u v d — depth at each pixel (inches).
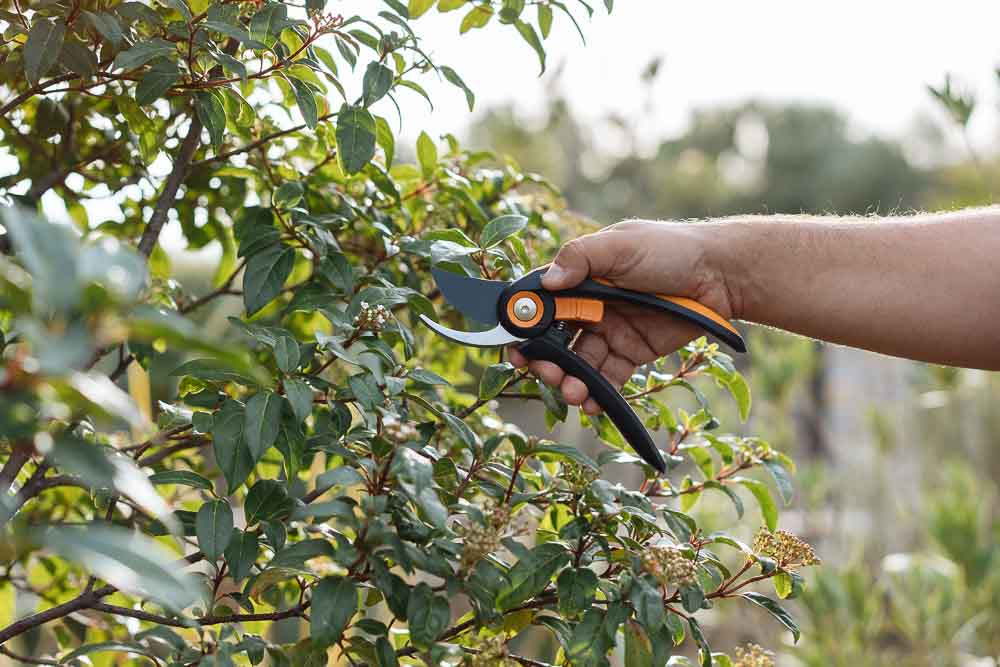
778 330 50.7
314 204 52.2
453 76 43.9
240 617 37.5
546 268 44.1
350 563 34.8
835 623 103.7
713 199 385.1
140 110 43.8
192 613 38.0
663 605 37.6
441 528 31.3
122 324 18.3
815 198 496.4
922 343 48.3
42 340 17.5
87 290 18.5
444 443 51.7
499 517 37.1
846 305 47.4
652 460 43.7
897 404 152.6
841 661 102.3
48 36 37.9
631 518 39.6
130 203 57.1
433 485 33.9
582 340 48.9
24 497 39.0
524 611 40.4
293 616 37.9
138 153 53.7
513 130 215.0
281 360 36.1
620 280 44.3
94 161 54.8
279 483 37.1
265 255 44.9
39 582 54.0
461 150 60.3
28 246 17.8
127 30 42.1
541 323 43.2
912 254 48.0
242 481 36.0
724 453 49.9
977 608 103.9
